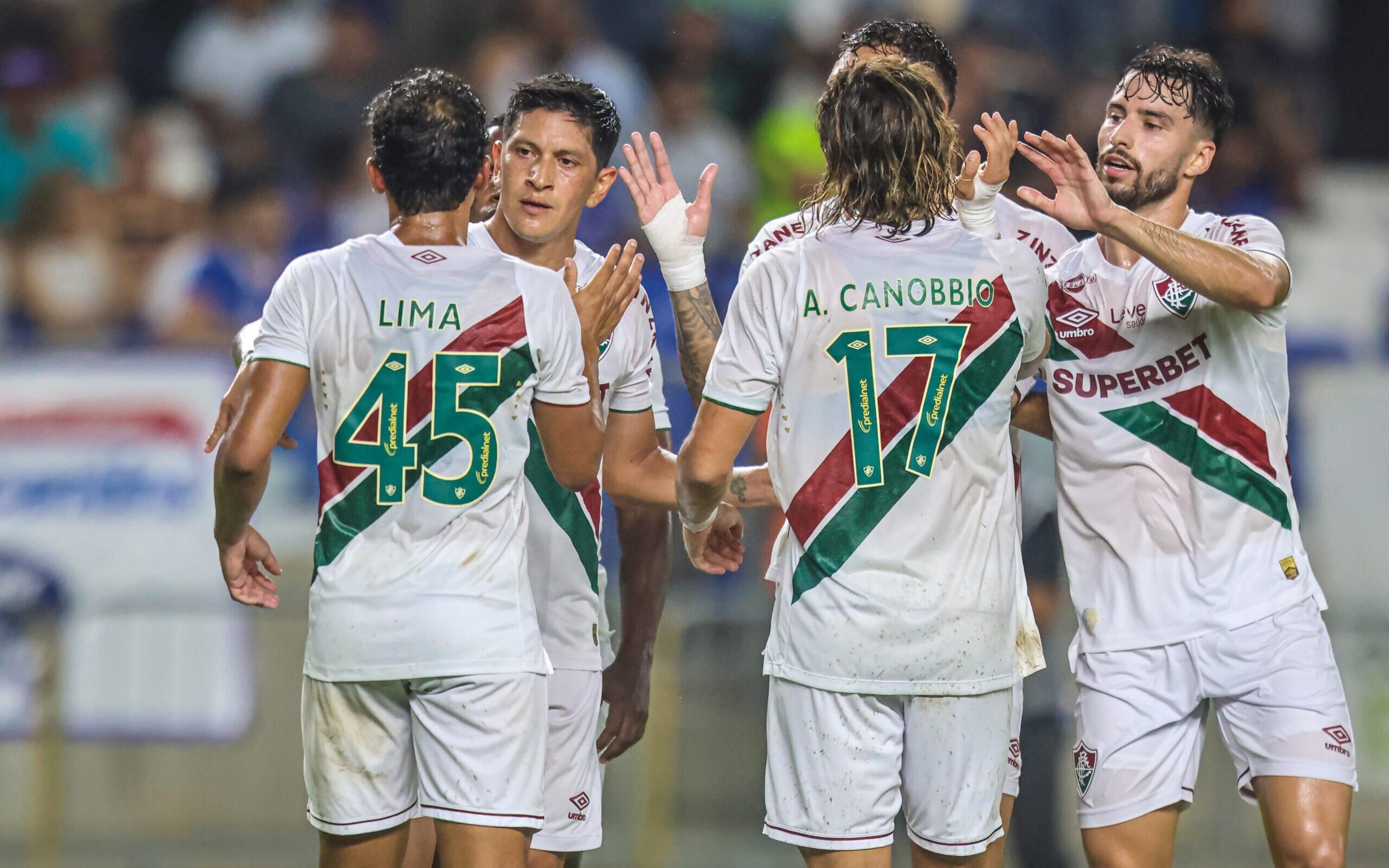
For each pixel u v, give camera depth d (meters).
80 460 25.33
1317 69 40.03
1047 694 21.19
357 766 12.63
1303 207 34.16
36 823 23.97
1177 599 13.97
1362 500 26.06
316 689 12.59
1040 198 12.68
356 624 12.34
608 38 38.56
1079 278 14.21
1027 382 14.17
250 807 24.67
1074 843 22.89
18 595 25.00
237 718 24.70
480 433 12.40
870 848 12.65
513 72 34.97
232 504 12.48
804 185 34.53
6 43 34.03
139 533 25.38
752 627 24.61
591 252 14.98
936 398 12.37
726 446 12.66
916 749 12.69
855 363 12.40
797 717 12.69
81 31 35.47
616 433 14.55
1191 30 36.97
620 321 14.36
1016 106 33.62
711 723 24.41
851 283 12.41
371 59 35.28
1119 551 14.12
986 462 12.55
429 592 12.30
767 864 24.03
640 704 15.86
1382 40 40.16
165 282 29.83
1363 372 26.22
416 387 12.33
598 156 14.09
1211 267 12.75
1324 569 25.91
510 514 12.66
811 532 12.54
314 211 31.77
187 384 25.69
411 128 12.51
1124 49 36.25
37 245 30.34
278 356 12.28
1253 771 13.91
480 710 12.37
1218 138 14.24
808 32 39.00
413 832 14.55
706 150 34.03
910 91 12.48
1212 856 23.12
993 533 12.64
